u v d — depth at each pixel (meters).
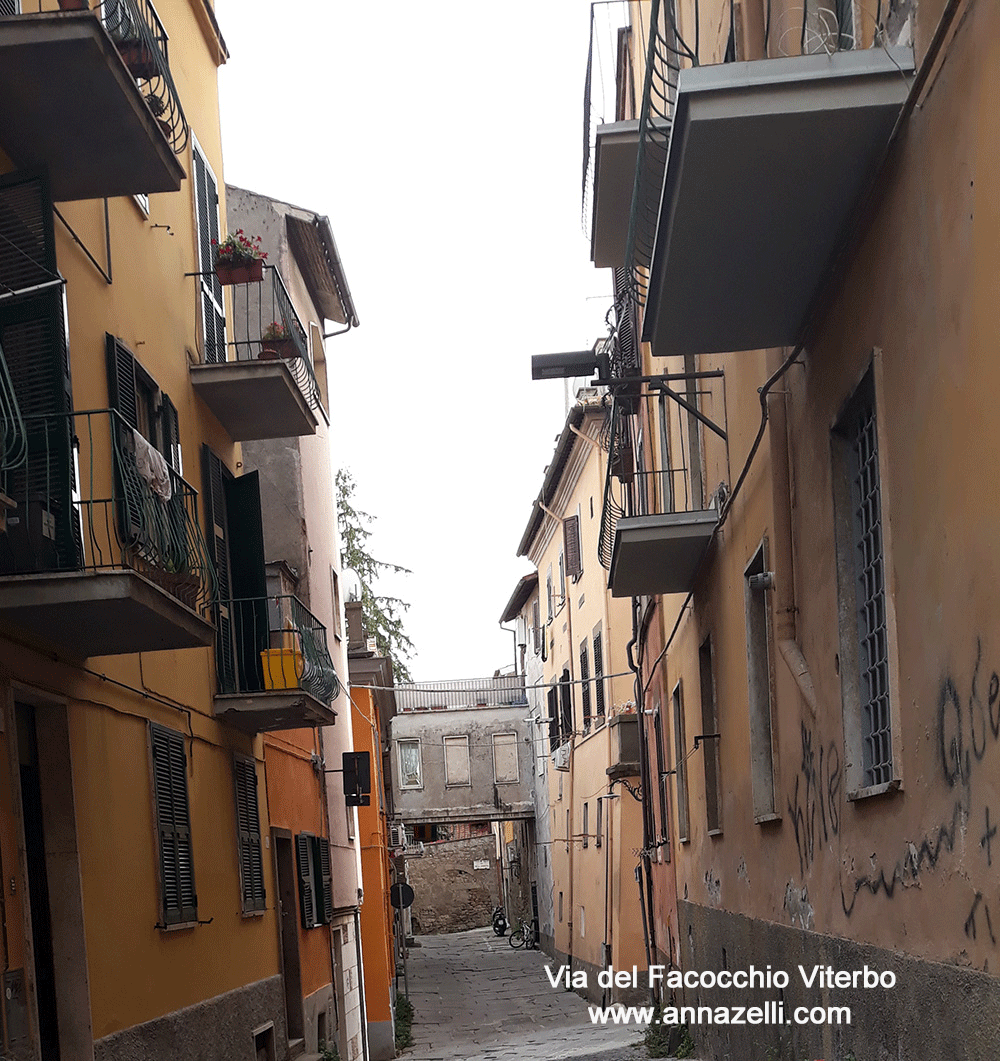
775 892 10.09
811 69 6.06
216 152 14.96
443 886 70.88
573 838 34.16
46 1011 8.32
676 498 15.05
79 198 9.07
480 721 50.75
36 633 8.23
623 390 13.19
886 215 6.32
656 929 20.08
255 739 14.53
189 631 8.70
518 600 47.38
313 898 17.17
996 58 4.82
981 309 5.05
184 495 10.15
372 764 25.67
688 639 14.95
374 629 39.94
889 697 6.48
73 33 7.50
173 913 10.54
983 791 5.21
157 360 11.69
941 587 5.64
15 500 7.54
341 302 22.22
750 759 10.84
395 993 29.98
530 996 33.28
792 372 8.73
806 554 8.45
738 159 6.41
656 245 7.47
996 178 4.85
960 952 5.55
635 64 15.10
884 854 6.75
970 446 5.23
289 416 14.01
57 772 8.61
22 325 7.84
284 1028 14.39
